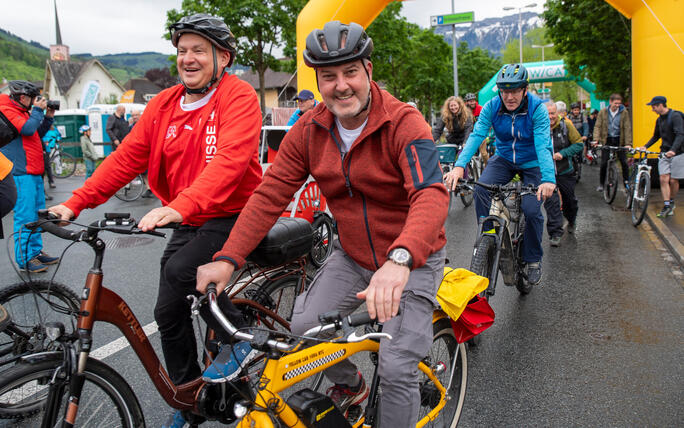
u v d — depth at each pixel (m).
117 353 4.09
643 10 11.23
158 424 3.17
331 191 2.37
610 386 3.54
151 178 2.91
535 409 3.29
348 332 2.26
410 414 2.25
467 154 4.96
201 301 1.95
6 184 4.27
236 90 2.71
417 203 2.05
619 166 14.88
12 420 2.53
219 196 2.48
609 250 7.04
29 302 3.29
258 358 2.59
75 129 25.88
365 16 11.32
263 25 24.78
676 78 10.99
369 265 2.42
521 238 5.12
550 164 4.66
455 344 2.86
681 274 5.91
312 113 2.35
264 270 3.22
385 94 2.24
